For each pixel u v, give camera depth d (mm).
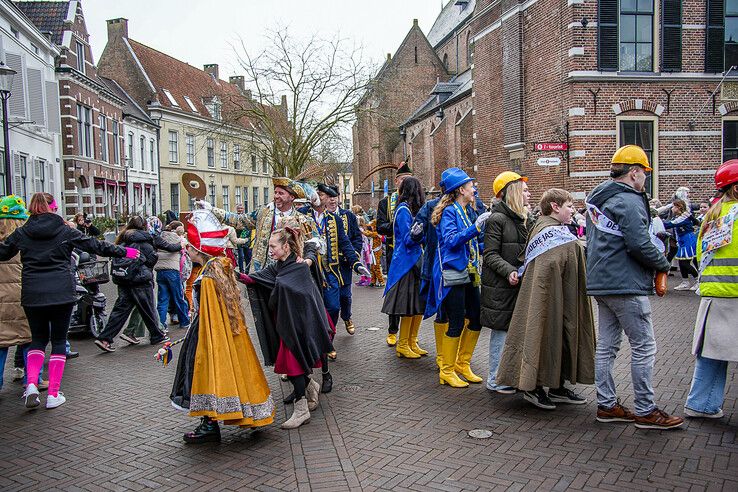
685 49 18141
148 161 36656
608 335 5000
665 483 3877
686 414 5102
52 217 5906
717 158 18453
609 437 4699
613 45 17906
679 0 17969
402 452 4520
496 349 5977
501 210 5766
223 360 4672
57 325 5941
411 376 6660
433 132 36000
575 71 17797
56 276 5844
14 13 18516
